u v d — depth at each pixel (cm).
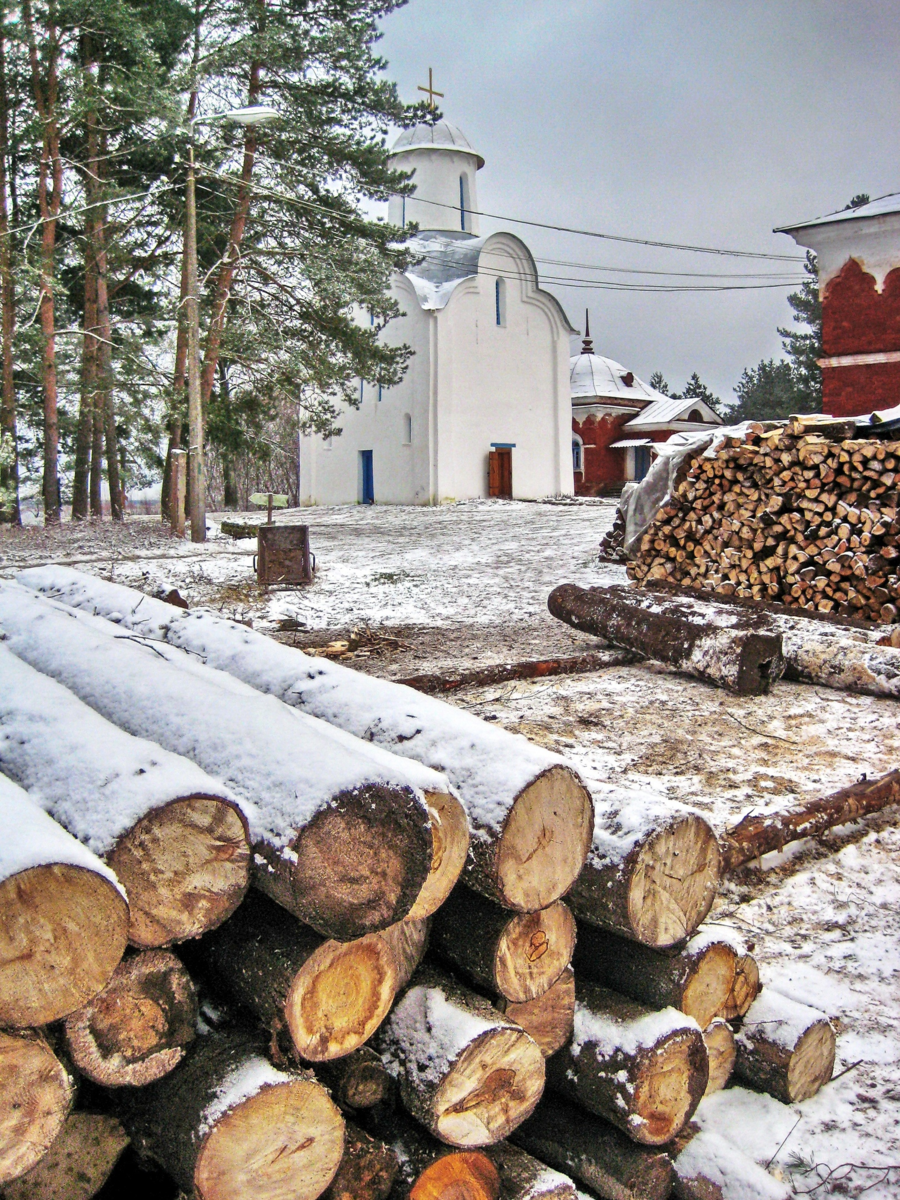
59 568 709
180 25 2252
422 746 292
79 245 2298
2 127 2208
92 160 2127
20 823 205
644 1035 255
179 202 2328
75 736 263
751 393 7331
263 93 2297
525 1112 246
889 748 616
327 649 909
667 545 1155
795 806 483
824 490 952
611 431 4250
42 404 2391
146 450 2250
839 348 2147
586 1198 258
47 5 1988
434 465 3259
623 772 570
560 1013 266
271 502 1355
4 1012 182
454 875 248
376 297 2355
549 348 3575
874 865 469
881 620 896
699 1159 266
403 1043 241
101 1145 221
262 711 283
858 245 2105
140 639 420
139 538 2081
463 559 1656
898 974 371
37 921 185
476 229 3791
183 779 222
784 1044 288
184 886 214
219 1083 209
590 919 269
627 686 781
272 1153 208
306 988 219
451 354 3303
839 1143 278
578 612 902
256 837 226
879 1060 316
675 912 267
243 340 2366
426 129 3681
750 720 680
